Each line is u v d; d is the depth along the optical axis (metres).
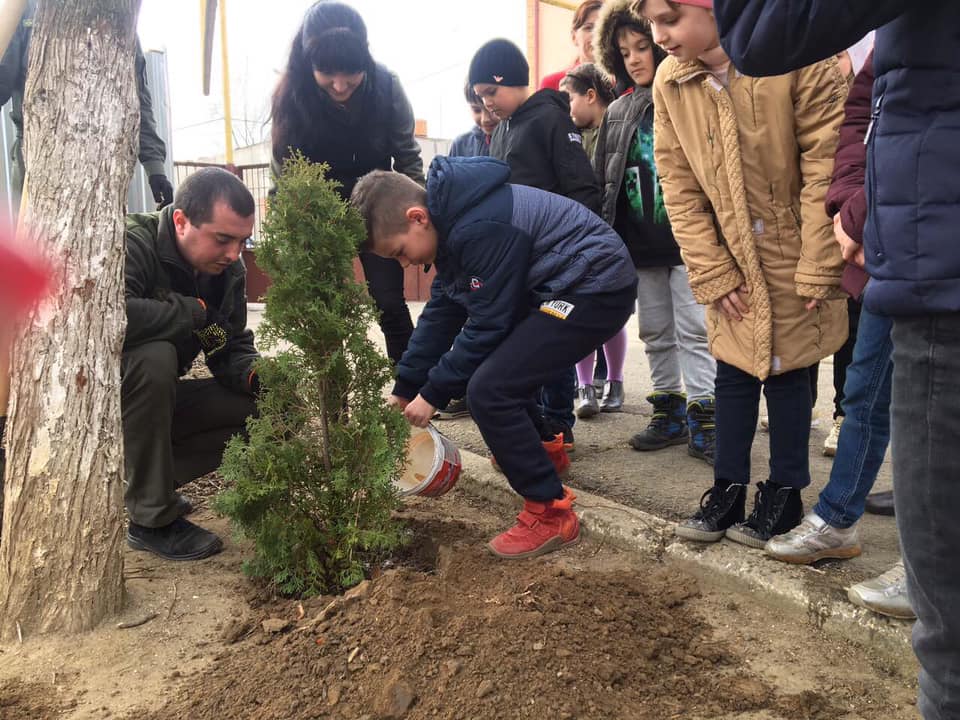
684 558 2.90
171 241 3.11
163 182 4.72
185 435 3.43
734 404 2.92
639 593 2.68
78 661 2.36
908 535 1.41
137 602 2.70
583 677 2.17
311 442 2.84
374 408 2.82
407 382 3.30
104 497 2.53
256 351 3.54
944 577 1.38
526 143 3.91
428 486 3.10
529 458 3.00
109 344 2.51
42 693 2.21
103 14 2.39
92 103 2.41
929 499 1.37
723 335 2.86
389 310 4.26
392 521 3.33
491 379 2.91
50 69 2.38
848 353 3.70
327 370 2.69
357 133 4.12
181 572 2.97
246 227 3.09
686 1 2.53
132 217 3.16
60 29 2.37
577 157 3.88
